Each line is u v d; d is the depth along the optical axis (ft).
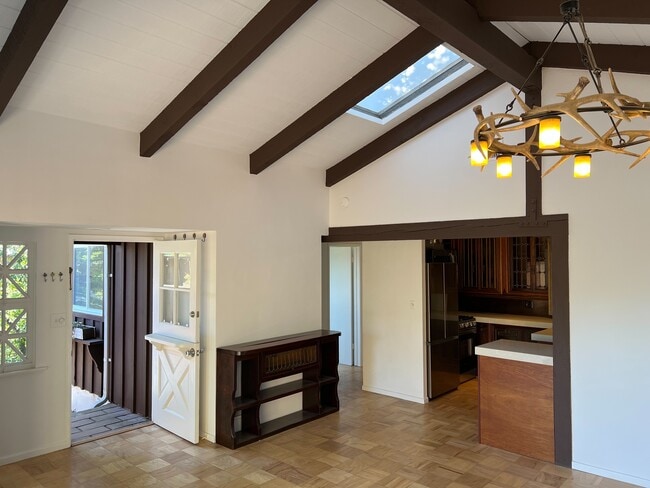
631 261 12.63
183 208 14.57
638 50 11.74
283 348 15.93
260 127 15.07
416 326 19.26
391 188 17.60
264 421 16.57
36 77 10.74
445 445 14.93
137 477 12.75
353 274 25.80
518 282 23.57
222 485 12.33
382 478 12.73
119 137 13.20
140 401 18.24
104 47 10.43
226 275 15.65
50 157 11.91
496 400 14.75
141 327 18.35
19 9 8.97
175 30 10.43
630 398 12.57
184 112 12.28
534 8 9.93
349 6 11.05
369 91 13.51
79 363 22.27
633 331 12.57
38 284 14.03
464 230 15.75
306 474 12.97
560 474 12.96
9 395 13.48
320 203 19.07
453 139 16.08
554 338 13.67
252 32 10.66
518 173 14.64
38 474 12.84
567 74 13.64
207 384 15.51
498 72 12.63
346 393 20.52
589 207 13.29
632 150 12.68
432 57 14.38
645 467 12.30
